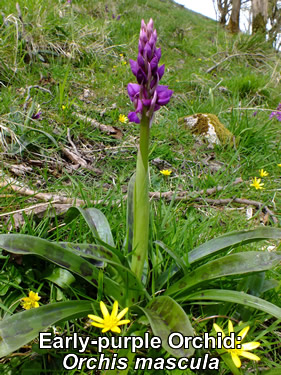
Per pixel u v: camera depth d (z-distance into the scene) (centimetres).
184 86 590
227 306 159
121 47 634
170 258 188
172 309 130
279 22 1123
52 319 130
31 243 148
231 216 271
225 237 172
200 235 229
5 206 218
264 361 148
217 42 970
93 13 825
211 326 162
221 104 519
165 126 416
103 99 457
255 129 428
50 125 348
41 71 452
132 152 344
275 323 152
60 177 285
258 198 310
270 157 396
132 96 133
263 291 165
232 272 148
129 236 179
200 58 852
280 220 278
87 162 324
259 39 890
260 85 657
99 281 147
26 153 303
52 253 151
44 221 202
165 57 763
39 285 175
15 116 320
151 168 325
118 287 159
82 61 538
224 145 397
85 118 376
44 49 490
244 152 396
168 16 1284
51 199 217
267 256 150
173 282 173
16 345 117
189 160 362
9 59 426
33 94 389
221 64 813
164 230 210
